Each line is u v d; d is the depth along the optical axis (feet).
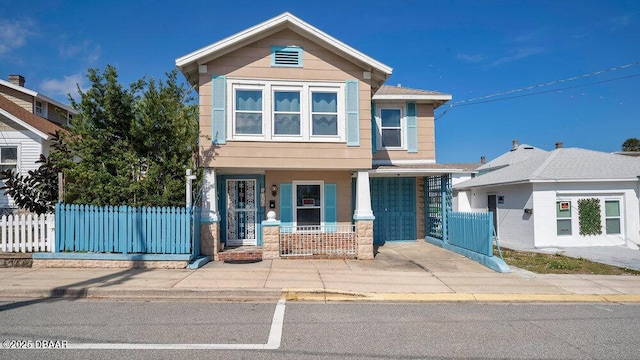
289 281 29.50
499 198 61.26
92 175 34.22
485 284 29.84
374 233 50.60
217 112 38.42
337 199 45.73
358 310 23.90
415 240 51.24
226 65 38.86
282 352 16.93
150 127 35.40
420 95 49.98
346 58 40.09
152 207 34.60
